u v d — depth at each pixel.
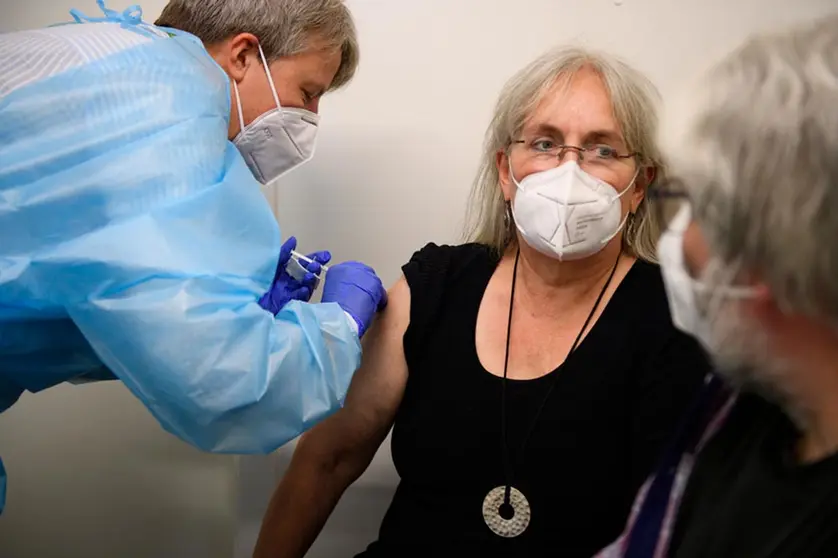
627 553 0.79
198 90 0.97
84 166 0.88
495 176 1.32
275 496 1.39
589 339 1.17
